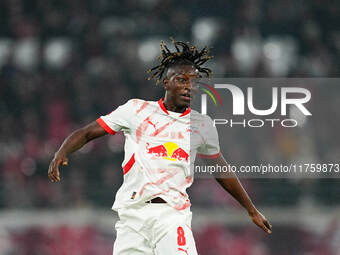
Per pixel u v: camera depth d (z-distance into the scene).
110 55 54.88
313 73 53.38
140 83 52.28
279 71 53.28
